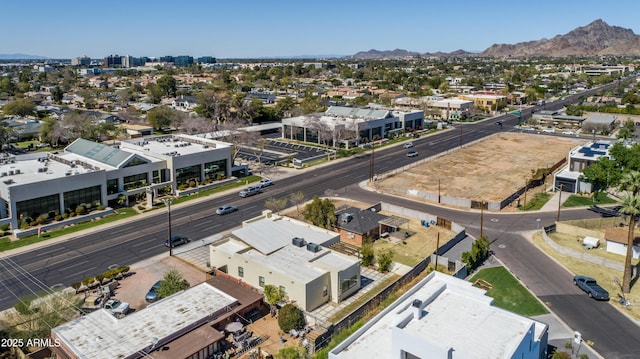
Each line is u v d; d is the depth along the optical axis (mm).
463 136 172625
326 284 58469
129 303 58094
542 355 45375
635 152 84188
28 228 81250
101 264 69125
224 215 90250
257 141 143875
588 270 66562
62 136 150625
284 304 55938
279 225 73312
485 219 88250
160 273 66188
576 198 98750
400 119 175375
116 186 96125
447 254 73188
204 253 73000
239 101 192875
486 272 66562
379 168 126500
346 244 75562
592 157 105125
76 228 82938
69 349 44625
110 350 44188
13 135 152000
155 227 83875
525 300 58562
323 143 157000
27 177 88125
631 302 57719
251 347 49031
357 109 176000
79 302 54594
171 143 121625
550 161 133000
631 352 48156
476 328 40562
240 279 63344
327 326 51969
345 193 104562
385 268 66938
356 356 39750
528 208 93438
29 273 66250
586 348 48750
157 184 101750
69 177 87250
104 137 157875
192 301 53594
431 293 47219
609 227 80250
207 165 111062
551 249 73875
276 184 111812
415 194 102562
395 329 37688
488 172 122125
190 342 46281
